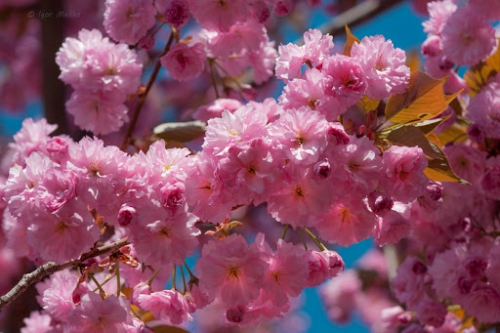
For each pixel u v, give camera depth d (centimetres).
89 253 149
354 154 144
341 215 148
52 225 144
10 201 145
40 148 164
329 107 147
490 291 169
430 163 152
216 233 154
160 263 146
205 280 144
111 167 145
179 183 144
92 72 165
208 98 270
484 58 173
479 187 173
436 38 176
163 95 269
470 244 175
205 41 173
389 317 188
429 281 178
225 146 143
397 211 151
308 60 151
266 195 143
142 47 169
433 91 153
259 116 144
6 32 267
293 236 261
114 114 167
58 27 203
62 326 167
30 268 201
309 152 142
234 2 164
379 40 149
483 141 172
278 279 145
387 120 153
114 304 145
